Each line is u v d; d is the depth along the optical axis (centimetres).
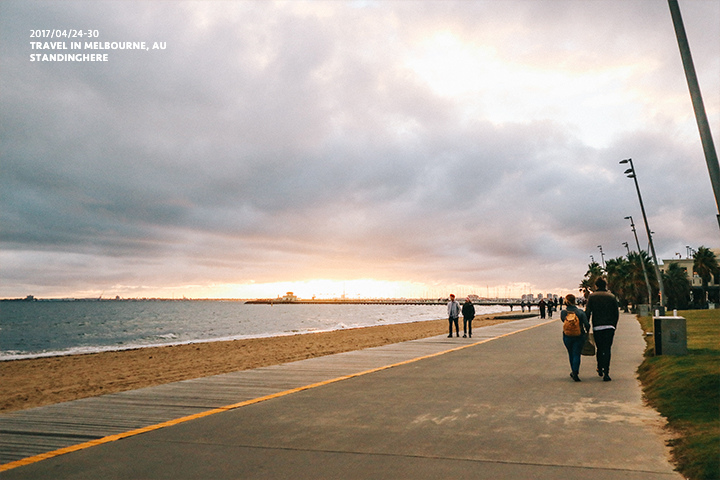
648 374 999
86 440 596
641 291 7638
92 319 12144
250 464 505
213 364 2016
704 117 663
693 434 556
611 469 478
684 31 709
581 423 659
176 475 475
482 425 654
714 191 624
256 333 5938
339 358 1476
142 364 2230
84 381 1698
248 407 780
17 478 468
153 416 723
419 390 919
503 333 2625
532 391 900
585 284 13250
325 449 553
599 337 1020
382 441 583
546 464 494
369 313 16200
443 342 2048
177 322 10162
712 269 8412
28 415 733
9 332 7012
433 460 511
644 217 3297
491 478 456
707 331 1864
